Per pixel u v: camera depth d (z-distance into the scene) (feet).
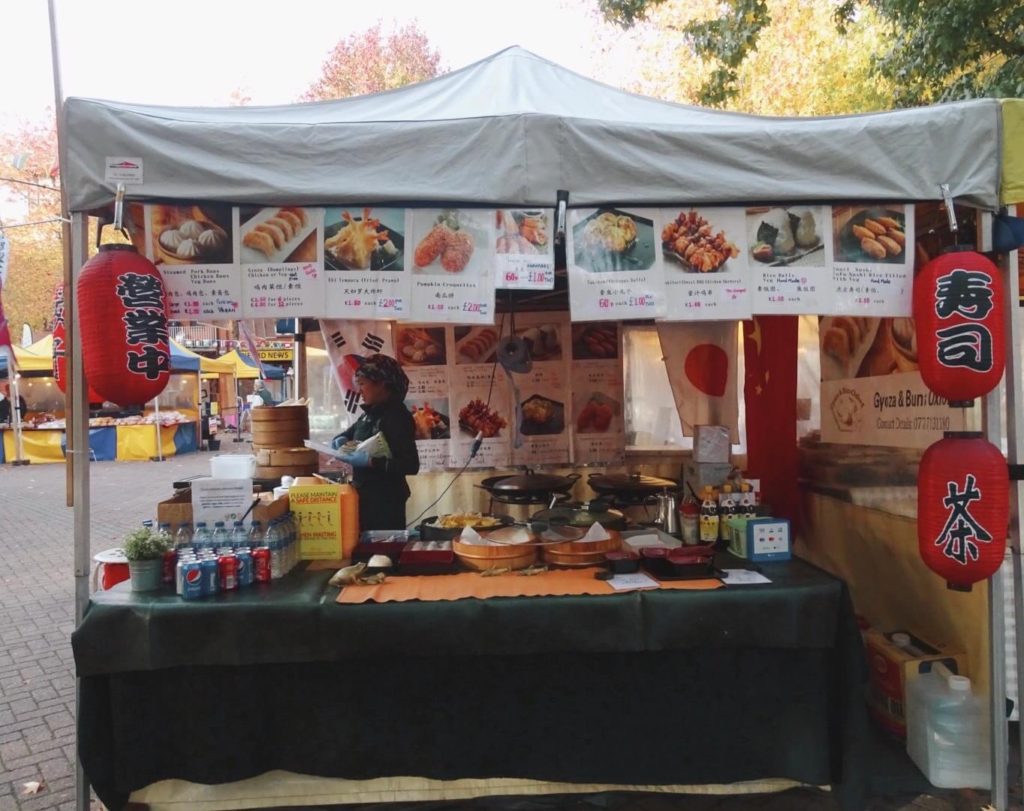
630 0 25.26
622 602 7.06
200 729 7.19
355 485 10.32
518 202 7.24
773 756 7.50
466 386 14.65
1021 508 7.62
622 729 7.50
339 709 7.38
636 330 14.88
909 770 8.07
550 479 11.94
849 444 10.85
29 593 17.13
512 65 9.45
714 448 9.58
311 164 7.11
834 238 7.51
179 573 7.08
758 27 23.86
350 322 14.69
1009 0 16.72
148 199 7.02
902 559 9.60
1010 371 7.50
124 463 45.83
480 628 6.98
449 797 7.61
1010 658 8.45
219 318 7.20
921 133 7.34
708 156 7.29
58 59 7.92
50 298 67.41
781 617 7.07
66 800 8.45
